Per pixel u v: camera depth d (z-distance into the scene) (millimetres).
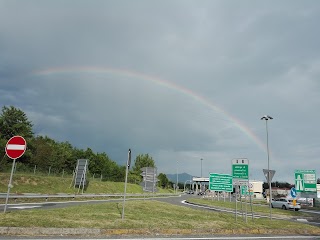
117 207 18484
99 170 66312
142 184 30594
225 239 10867
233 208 32875
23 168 42500
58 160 54375
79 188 38219
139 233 10914
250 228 13445
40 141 53875
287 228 14539
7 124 48281
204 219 15125
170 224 12422
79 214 13195
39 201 25812
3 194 22250
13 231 9219
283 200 42219
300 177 36281
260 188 106750
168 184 121500
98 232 10258
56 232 9680
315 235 13859
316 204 50625
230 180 19922
